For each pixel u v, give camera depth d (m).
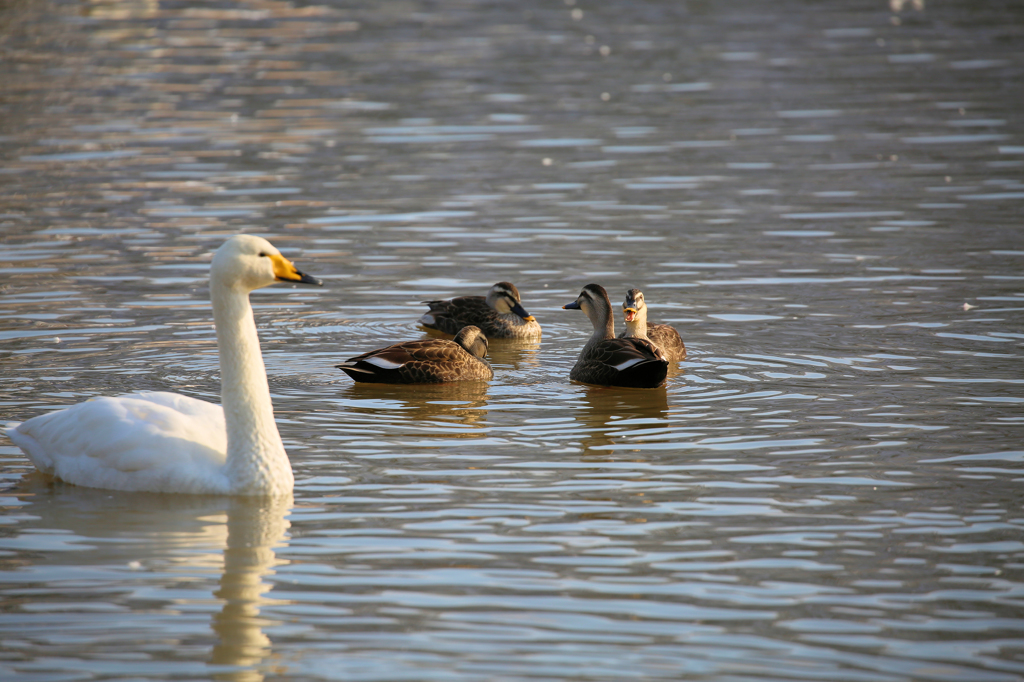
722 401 15.59
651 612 9.48
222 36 54.12
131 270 22.41
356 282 22.42
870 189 28.94
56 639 9.05
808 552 10.62
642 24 58.00
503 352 19.33
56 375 16.45
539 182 30.16
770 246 24.30
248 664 8.70
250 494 11.92
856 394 15.64
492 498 12.06
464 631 9.18
